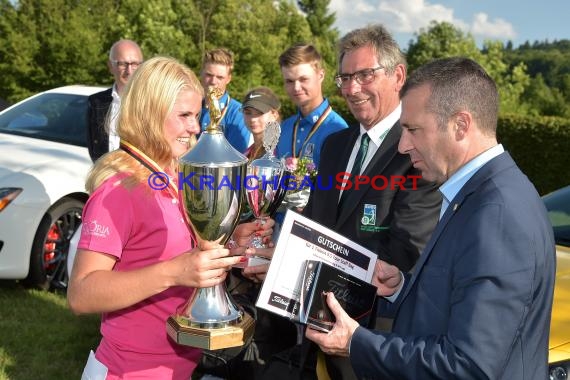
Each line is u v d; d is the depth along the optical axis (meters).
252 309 2.70
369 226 2.34
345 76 2.53
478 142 1.60
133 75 1.81
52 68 18.70
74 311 1.69
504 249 1.43
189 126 1.82
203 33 27.77
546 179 10.13
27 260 4.55
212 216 1.68
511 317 1.40
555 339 2.50
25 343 3.89
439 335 1.52
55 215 4.73
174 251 1.81
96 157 4.46
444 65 1.63
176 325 1.72
